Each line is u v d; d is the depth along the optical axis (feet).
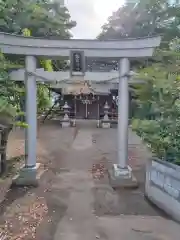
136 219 17.26
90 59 25.05
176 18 33.50
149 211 18.88
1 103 18.01
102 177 26.73
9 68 22.66
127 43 23.36
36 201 20.54
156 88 20.68
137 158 33.19
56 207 19.43
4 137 24.49
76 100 63.82
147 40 22.86
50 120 59.00
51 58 24.95
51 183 24.85
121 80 24.11
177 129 19.52
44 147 37.73
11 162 26.94
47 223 16.71
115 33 45.91
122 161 24.47
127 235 14.92
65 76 24.14
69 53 23.50
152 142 20.45
